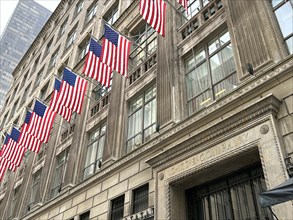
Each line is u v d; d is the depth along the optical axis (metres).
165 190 9.70
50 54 34.84
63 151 20.53
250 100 8.39
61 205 16.22
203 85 11.47
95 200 13.34
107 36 13.13
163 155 10.20
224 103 9.16
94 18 26.22
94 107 18.88
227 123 8.41
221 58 11.15
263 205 5.40
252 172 8.44
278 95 7.79
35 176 23.83
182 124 10.47
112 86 17.53
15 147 19.14
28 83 38.66
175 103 11.71
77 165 17.16
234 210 8.55
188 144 9.41
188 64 12.74
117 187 12.30
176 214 9.36
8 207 25.61
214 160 8.55
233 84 10.14
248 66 8.84
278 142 7.11
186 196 10.09
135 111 14.77
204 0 13.95
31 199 22.25
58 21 38.16
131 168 12.03
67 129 21.33
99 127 17.44
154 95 13.82
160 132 11.52
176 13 14.91
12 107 40.91
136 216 10.46
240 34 9.91
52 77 30.20
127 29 19.16
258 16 9.59
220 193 9.18
